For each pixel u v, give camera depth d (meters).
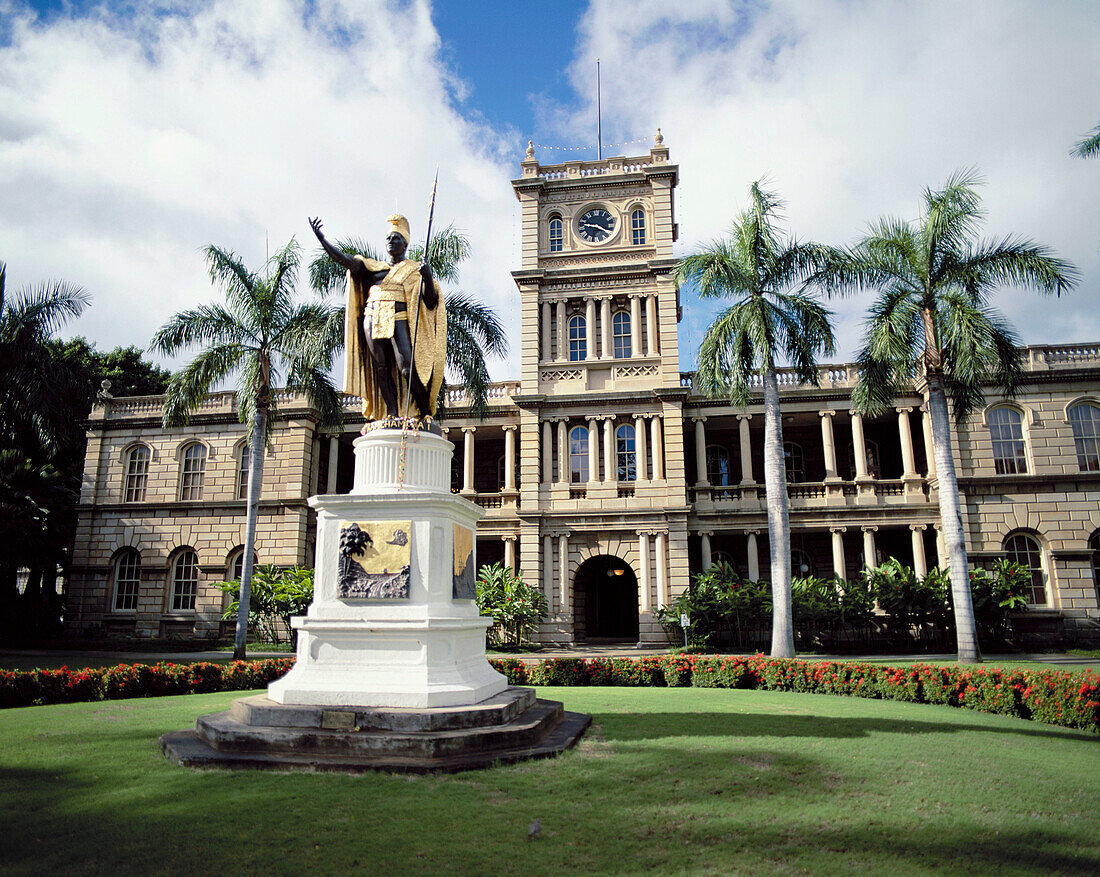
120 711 11.30
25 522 32.31
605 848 5.30
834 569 33.25
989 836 5.77
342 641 8.55
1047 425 31.94
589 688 16.70
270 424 27.20
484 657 9.70
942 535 31.78
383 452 9.33
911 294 23.56
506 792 6.46
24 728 9.50
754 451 37.78
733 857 5.21
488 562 38.31
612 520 33.41
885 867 5.10
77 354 40.50
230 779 6.74
